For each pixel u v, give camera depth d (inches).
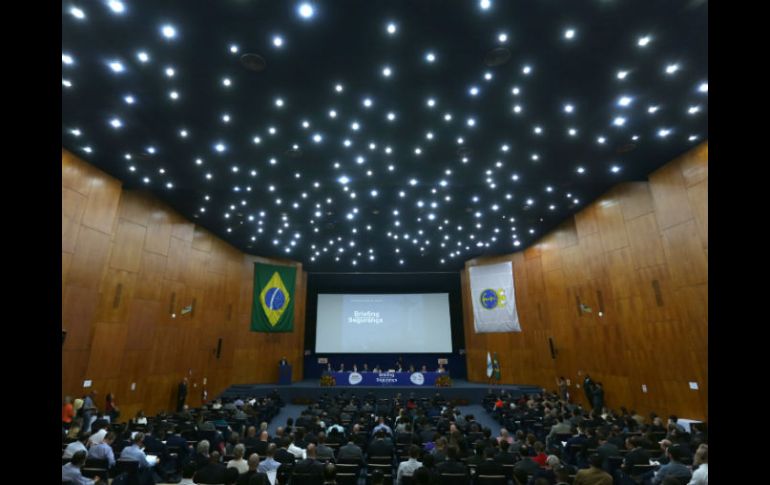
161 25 258.2
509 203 583.8
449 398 726.5
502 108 340.2
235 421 422.0
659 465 236.4
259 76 302.7
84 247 414.9
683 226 412.8
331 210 612.7
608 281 541.3
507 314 810.2
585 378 592.4
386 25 262.2
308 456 230.4
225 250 750.5
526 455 248.8
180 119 350.3
